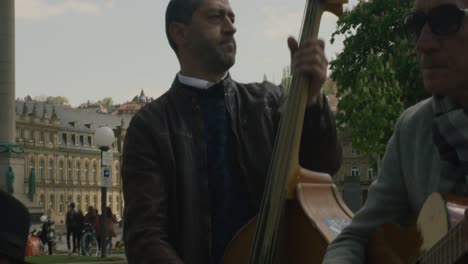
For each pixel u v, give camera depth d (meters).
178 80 4.01
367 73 27.58
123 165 3.89
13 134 39.75
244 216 3.88
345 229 2.80
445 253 2.20
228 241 3.84
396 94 27.20
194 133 3.90
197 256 3.80
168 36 4.05
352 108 27.44
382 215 2.74
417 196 2.61
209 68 3.96
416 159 2.61
